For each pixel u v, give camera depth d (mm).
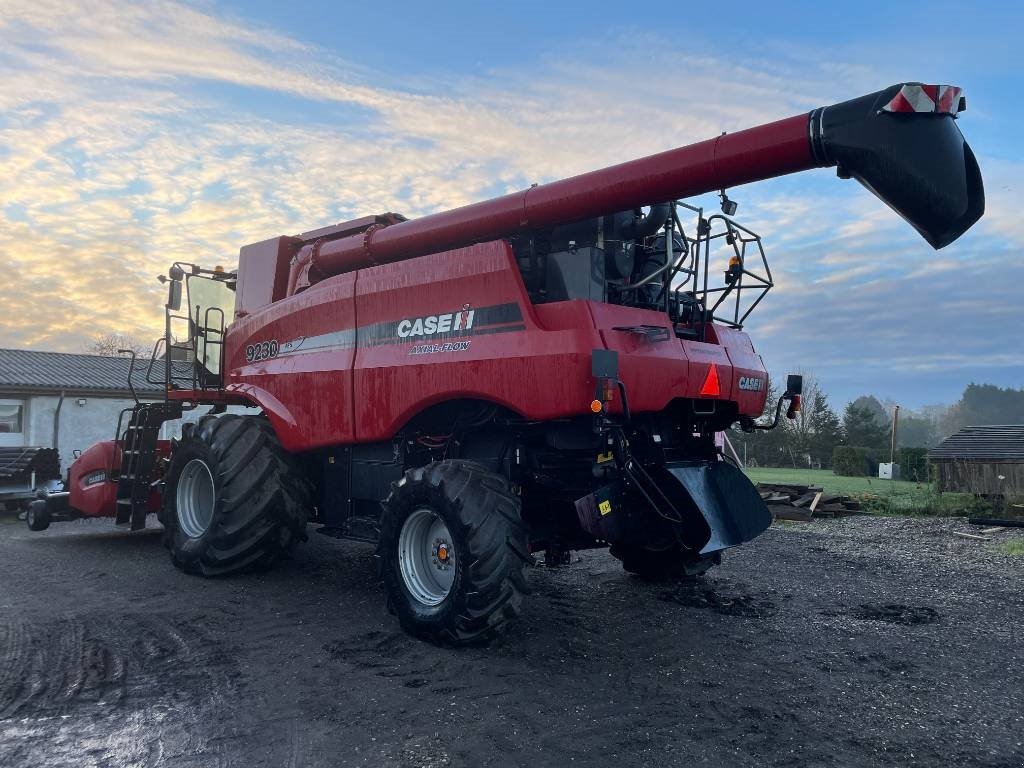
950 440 14289
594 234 4797
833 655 4285
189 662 4043
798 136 3756
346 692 3609
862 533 9727
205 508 6605
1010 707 3490
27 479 13195
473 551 4188
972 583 6410
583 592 5906
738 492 5250
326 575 6367
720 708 3445
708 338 5387
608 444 4332
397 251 5676
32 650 4238
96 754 2926
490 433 5059
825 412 39312
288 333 6121
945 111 3568
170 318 7477
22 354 19797
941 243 3787
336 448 5945
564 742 3057
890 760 2922
